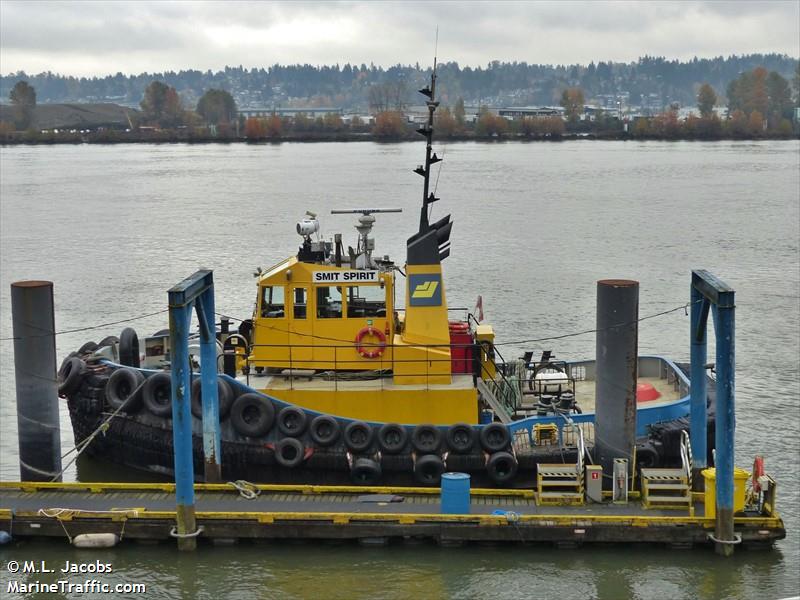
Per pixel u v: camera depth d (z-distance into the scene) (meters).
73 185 176.88
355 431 35.56
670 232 107.81
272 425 35.81
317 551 32.19
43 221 122.94
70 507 33.44
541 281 78.94
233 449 35.94
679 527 31.86
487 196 148.38
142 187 172.25
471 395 36.09
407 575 31.08
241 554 32.12
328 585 30.66
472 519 32.03
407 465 35.47
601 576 30.97
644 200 142.62
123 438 38.28
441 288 37.12
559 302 70.81
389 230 108.81
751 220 117.88
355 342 37.44
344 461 35.59
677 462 35.62
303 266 37.16
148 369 39.47
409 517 32.12
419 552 32.09
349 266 38.19
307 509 32.97
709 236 104.44
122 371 38.28
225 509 33.09
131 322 65.50
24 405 35.19
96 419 38.78
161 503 33.84
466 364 38.22
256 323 37.62
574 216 123.06
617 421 33.44
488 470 35.00
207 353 34.38
